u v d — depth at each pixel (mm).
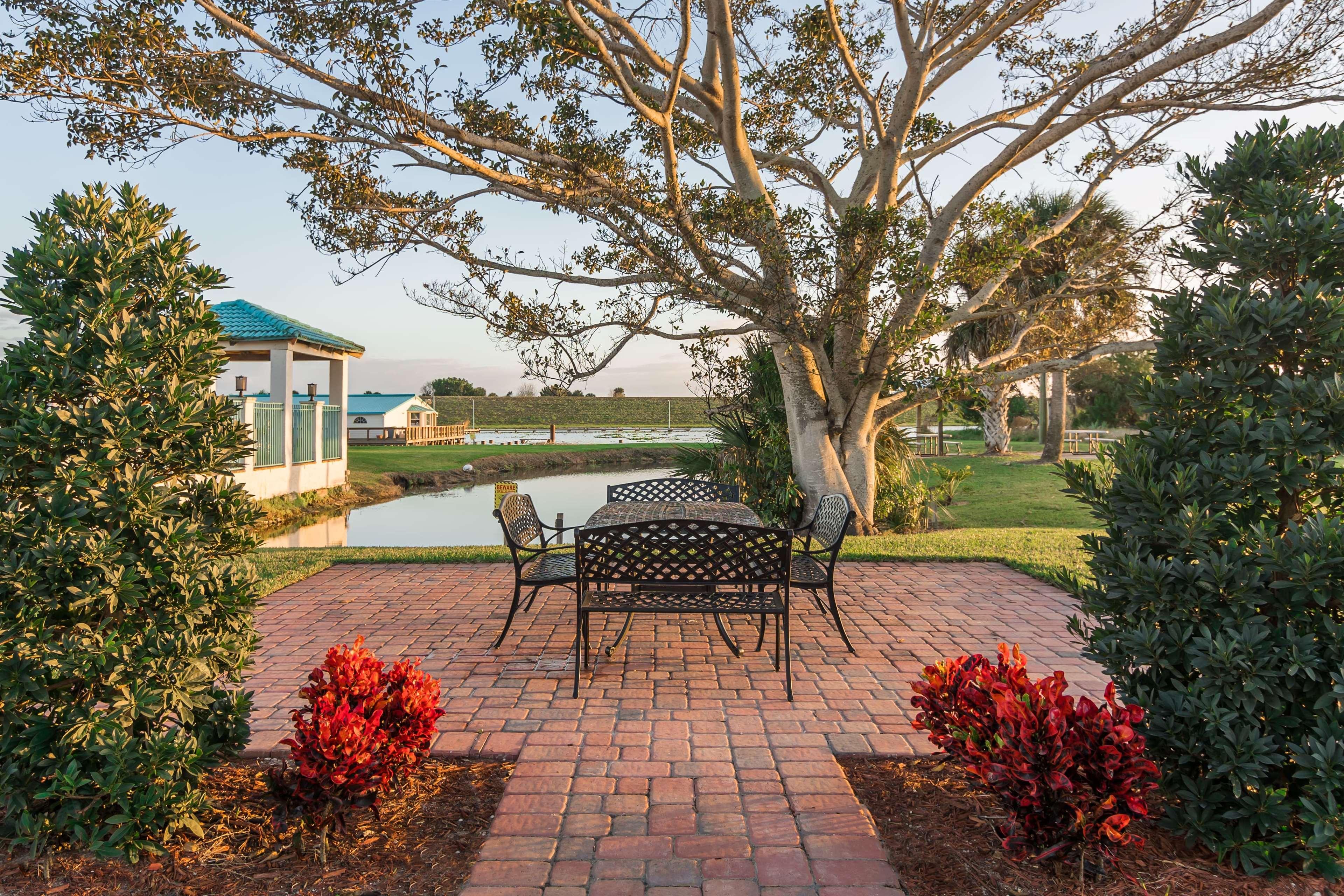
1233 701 2398
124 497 2484
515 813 2744
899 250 8734
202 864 2414
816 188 12539
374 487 20234
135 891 2264
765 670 4441
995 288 11555
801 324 9547
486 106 9023
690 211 8812
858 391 10992
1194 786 2430
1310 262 2672
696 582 4148
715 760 3217
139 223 2805
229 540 2887
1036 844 2354
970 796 2885
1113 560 2725
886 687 4145
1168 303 2883
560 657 4680
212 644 2596
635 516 5402
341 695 2727
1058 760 2256
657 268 8750
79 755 2400
